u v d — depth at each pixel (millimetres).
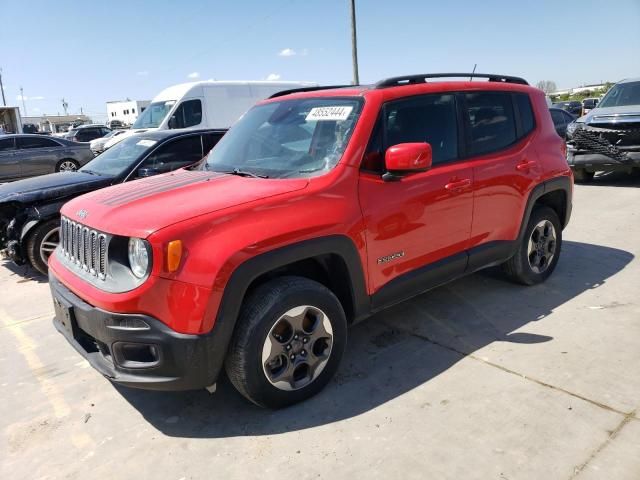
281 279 3049
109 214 3014
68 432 3072
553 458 2596
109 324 2752
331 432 2912
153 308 2674
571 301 4523
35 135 14703
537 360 3551
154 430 3043
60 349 4172
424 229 3650
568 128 10266
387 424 2953
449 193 3775
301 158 3494
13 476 2723
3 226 6133
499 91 4434
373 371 3543
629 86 10180
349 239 3189
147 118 14812
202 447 2861
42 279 6098
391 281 3529
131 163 6434
